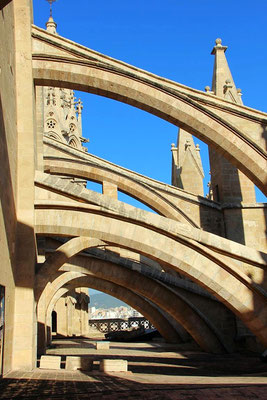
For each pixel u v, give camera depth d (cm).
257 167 1948
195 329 2520
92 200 1619
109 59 1903
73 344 3266
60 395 848
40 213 1606
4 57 1349
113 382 1102
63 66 1841
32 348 1495
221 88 3009
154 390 927
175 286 2556
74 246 1842
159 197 2875
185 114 1934
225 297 1647
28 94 1720
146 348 2911
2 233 1237
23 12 1781
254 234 2705
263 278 1667
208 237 1645
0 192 1209
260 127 1991
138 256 3225
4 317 1264
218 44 3106
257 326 1650
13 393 866
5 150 1313
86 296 4834
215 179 2939
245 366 1839
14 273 1502
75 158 2894
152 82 1909
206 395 865
